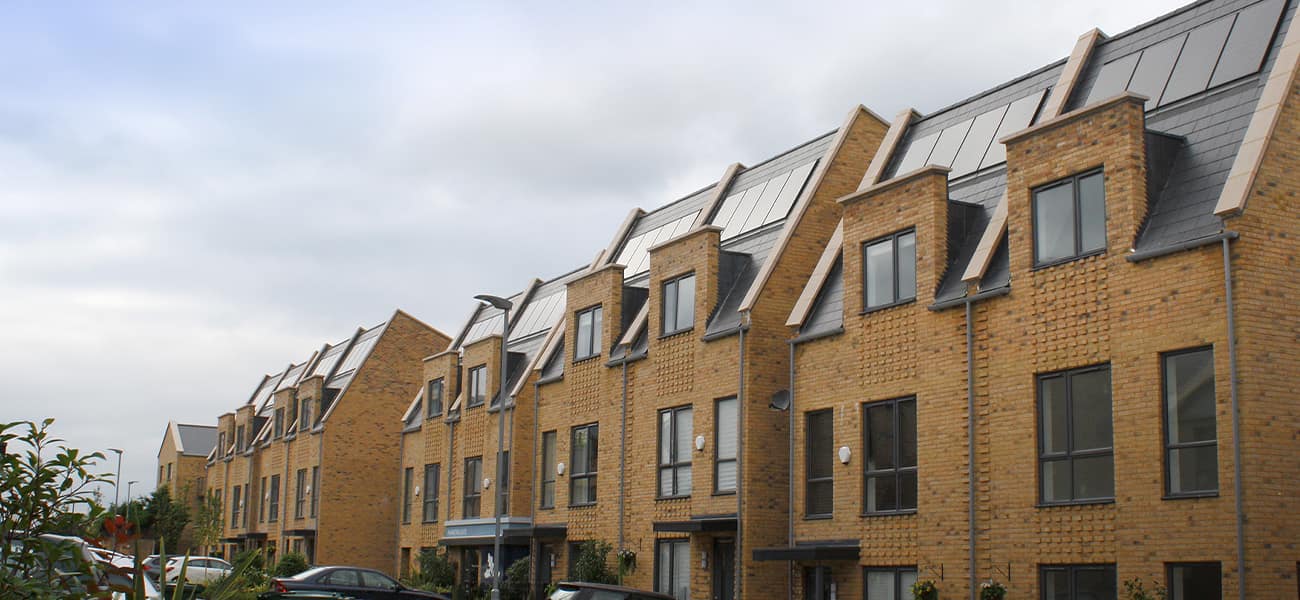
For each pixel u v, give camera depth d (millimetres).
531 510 33469
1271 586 14891
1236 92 18000
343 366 53688
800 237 25750
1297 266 16078
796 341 23500
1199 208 16578
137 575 8922
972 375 19406
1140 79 20453
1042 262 18547
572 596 20219
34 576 8297
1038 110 22375
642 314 29688
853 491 21688
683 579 26297
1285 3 18609
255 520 56688
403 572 42312
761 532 23984
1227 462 15336
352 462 48094
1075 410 17766
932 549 19812
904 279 21375
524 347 37844
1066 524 17516
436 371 42125
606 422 29797
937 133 25250
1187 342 16078
